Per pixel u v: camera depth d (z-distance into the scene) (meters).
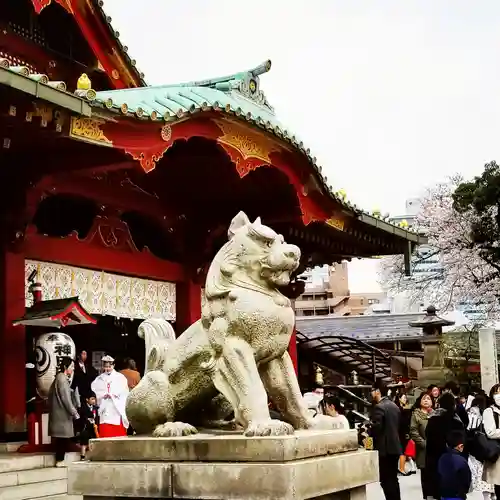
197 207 18.06
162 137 11.73
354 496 5.62
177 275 18.12
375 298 66.88
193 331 5.91
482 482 11.52
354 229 18.72
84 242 15.38
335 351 30.36
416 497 13.72
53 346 12.93
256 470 4.87
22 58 15.53
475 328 38.34
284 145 14.36
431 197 37.81
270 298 5.73
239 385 5.46
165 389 5.86
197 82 15.44
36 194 13.70
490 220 33.47
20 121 9.89
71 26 16.39
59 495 10.86
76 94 9.94
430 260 42.53
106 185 15.77
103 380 12.53
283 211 17.05
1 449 12.56
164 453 5.32
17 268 13.72
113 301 16.17
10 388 13.30
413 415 12.95
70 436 11.80
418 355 32.81
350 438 5.73
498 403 11.55
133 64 16.62
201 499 5.06
